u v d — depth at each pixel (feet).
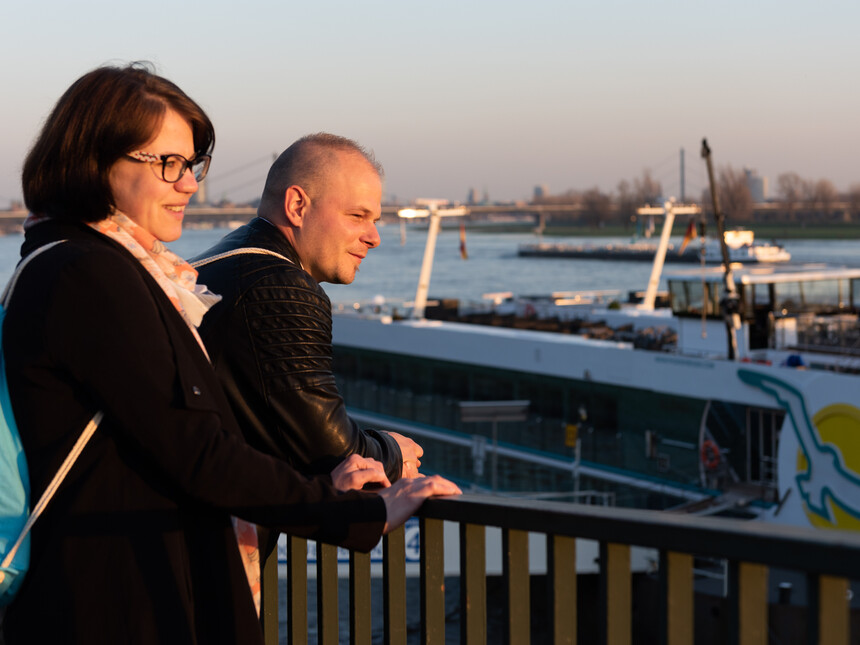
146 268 6.95
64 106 6.89
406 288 348.18
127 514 6.57
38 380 6.41
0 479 6.37
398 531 7.91
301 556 8.91
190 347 6.99
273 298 8.59
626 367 66.80
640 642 49.57
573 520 6.39
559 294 119.24
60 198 6.86
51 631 6.46
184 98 7.13
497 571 51.08
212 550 6.97
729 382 60.75
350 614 8.36
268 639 9.16
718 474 61.72
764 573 5.50
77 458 6.54
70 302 6.36
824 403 55.16
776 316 68.13
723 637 45.01
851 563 4.92
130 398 6.34
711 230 187.42
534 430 73.51
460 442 78.13
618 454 68.03
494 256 632.79
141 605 6.50
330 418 8.51
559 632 6.63
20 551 6.41
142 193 7.01
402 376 84.79
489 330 79.41
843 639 5.07
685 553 5.77
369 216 9.65
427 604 7.59
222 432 6.68
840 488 54.08
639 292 120.57
